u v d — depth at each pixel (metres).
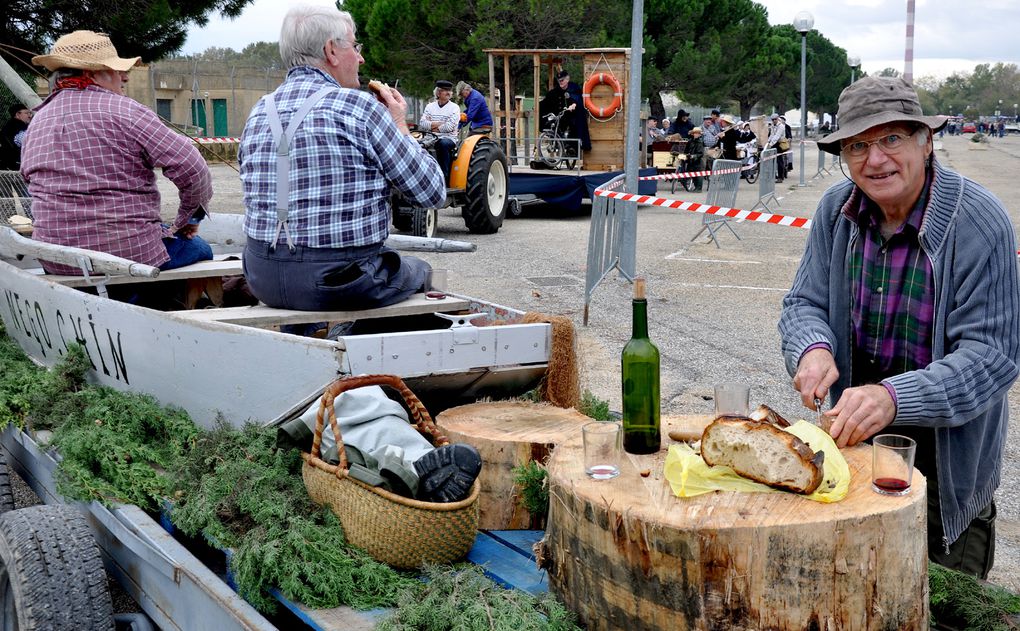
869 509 1.82
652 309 8.48
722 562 1.77
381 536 2.35
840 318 2.71
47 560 2.70
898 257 2.58
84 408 3.46
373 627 2.13
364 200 3.25
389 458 2.42
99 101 4.19
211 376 3.10
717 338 7.42
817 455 1.91
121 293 4.43
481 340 3.03
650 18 33.38
